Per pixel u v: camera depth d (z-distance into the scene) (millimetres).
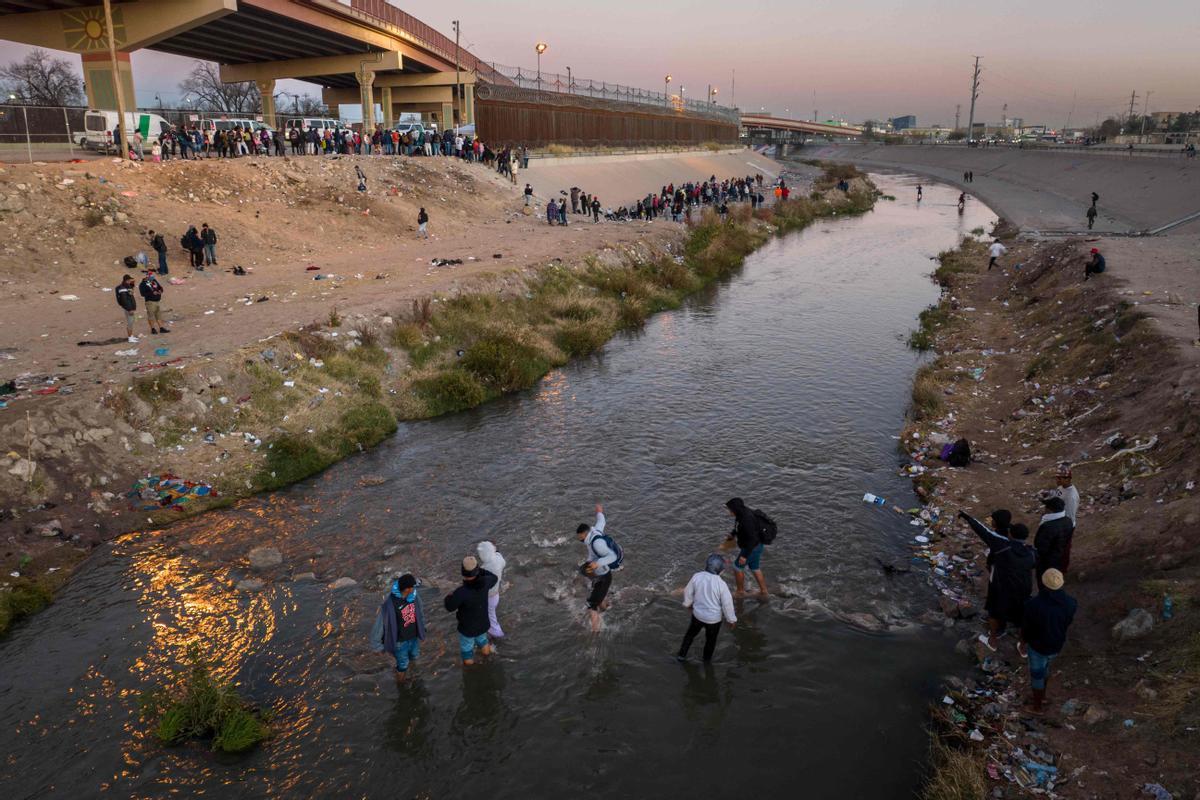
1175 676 7227
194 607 9906
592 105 68062
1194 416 11125
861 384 19109
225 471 13492
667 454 14875
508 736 7855
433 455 15039
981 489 12594
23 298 19594
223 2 32281
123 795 7023
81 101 74312
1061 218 51156
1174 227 40312
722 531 11859
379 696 8414
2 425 11844
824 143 185125
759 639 9312
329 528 12070
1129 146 72750
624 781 7270
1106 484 11305
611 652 9125
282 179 31391
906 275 34812
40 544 10906
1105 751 6816
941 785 6793
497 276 24547
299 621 9656
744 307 28719
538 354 21031
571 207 46406
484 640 8992
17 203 22219
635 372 20594
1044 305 23156
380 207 32875
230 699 7988
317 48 49906
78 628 9445
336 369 17156
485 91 52500
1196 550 8523
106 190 24672
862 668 8758
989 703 7957
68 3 33281
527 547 11438
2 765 7305
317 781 7258
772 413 17109
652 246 34625
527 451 15156
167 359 15266
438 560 11078
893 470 14039
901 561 10977
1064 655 8281
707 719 8047
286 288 22109
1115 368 15211
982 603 9820
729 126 120000
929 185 95875
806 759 7480
